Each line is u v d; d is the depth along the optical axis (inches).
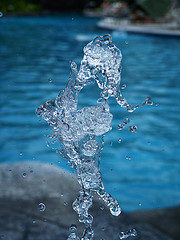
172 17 603.2
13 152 148.9
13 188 93.4
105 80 61.0
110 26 570.9
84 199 59.2
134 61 346.3
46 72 299.4
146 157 144.9
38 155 145.3
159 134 167.0
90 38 502.6
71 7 1070.4
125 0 655.8
